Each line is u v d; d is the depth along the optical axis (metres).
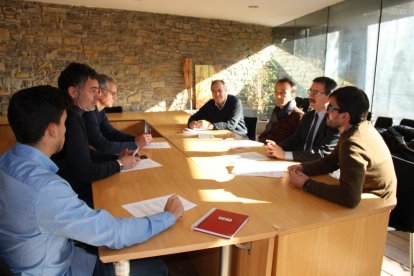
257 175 1.81
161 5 5.38
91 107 1.87
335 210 1.37
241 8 5.45
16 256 0.97
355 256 1.42
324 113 2.31
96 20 5.70
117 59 5.97
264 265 1.23
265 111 7.14
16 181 0.94
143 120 4.11
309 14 5.87
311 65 5.93
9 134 3.82
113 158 2.13
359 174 1.40
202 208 1.36
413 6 3.85
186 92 6.57
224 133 3.10
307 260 1.29
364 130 1.49
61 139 1.10
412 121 3.46
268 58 7.14
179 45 6.35
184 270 2.17
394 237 2.55
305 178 1.58
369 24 4.54
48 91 1.05
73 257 1.16
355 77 4.88
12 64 5.32
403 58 4.05
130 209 1.34
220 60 6.73
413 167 1.75
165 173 1.83
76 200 0.97
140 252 1.02
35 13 5.31
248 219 1.27
